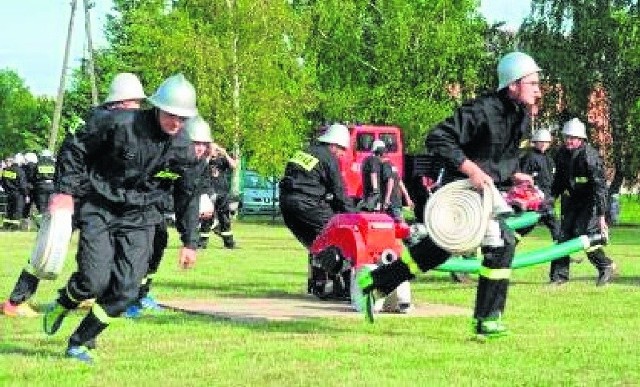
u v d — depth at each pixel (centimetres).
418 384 787
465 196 996
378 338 1027
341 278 1362
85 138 855
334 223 1320
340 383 783
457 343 1001
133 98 1062
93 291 862
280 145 5475
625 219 6431
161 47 5481
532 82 997
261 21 5472
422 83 5784
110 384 774
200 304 1339
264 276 1841
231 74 5453
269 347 960
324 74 5997
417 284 1761
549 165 1870
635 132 5391
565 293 1569
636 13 5372
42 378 797
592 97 5481
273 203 5428
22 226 3762
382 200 2311
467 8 5978
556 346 987
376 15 6075
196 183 909
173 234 3519
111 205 867
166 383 779
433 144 1001
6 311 1183
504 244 1015
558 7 5544
